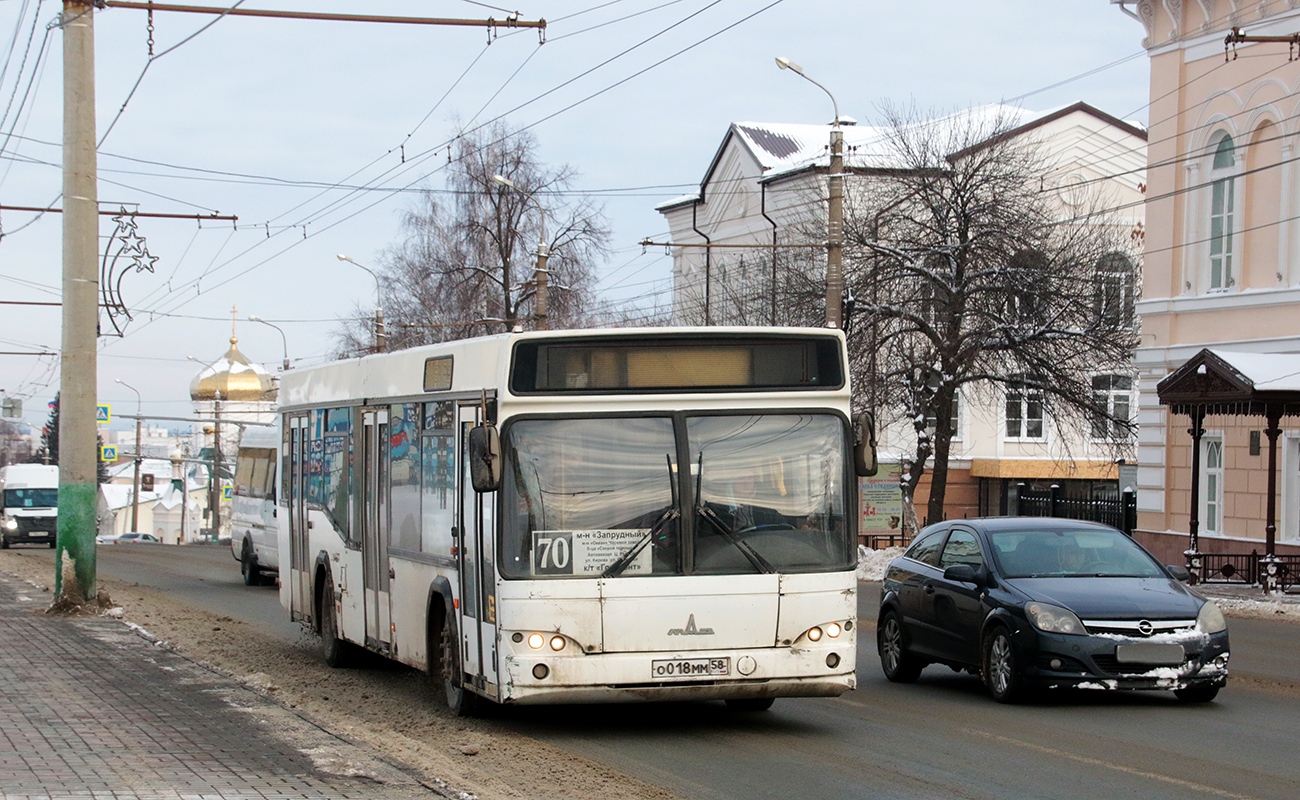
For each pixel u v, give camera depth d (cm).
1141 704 1222
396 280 5028
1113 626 1167
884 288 3469
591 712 1162
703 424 1015
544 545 984
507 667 974
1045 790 848
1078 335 3369
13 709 1066
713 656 989
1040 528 1341
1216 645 1177
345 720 1094
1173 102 3212
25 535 4853
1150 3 3266
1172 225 3222
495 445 973
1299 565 2706
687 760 950
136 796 744
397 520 1261
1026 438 5200
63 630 1689
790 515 1019
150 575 3134
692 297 5809
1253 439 2933
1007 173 3484
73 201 1903
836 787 859
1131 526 3681
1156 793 839
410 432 1227
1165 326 3216
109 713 1051
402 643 1241
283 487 1759
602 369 1007
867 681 1441
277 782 794
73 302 1909
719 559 999
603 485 996
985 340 3400
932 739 1038
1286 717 1143
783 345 1034
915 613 1409
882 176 3716
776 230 5125
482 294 4809
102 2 1834
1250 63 3002
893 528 3694
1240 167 3028
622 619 981
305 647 1680
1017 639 1202
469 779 857
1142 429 3275
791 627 1004
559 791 835
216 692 1183
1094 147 5025
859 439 1041
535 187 4819
